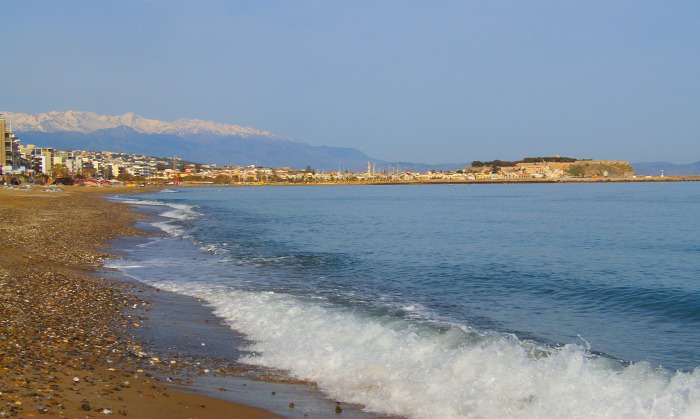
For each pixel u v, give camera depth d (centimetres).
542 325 1553
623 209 8544
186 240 3662
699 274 2508
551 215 7175
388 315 1616
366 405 934
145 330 1363
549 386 949
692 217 6719
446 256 3105
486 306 1795
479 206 9744
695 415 813
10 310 1398
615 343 1376
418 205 10150
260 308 1636
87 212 5725
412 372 1060
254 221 5741
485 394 942
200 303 1731
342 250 3325
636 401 867
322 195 16662
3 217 4562
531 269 2633
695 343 1379
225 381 1030
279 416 866
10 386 812
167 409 832
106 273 2227
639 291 2073
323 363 1144
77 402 790
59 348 1103
